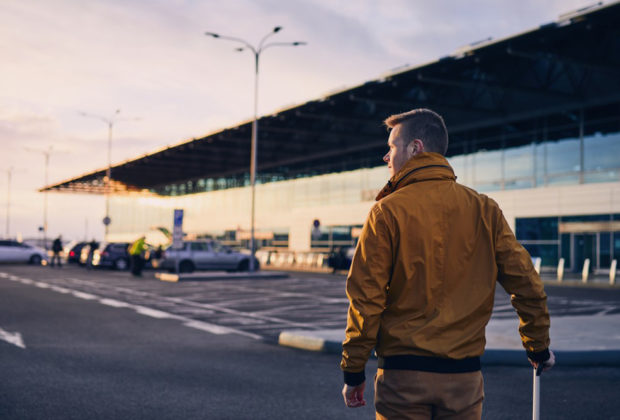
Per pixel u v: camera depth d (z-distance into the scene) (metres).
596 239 35.44
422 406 2.50
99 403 6.44
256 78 33.97
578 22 24.72
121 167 63.81
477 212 2.62
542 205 37.81
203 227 73.44
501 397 6.94
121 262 39.38
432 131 2.72
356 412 6.29
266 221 61.88
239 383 7.57
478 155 42.06
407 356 2.49
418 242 2.54
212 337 11.55
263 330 12.73
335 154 54.03
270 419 5.96
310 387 7.40
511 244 2.61
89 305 16.80
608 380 7.90
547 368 2.71
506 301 20.08
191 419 5.91
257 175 64.50
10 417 5.86
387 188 2.73
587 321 12.67
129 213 93.50
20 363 8.52
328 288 24.53
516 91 31.72
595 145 35.66
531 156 38.94
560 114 37.41
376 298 2.51
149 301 18.42
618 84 31.66
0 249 46.75
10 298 18.33
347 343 2.55
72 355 9.26
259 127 43.12
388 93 35.19
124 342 10.69
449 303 2.54
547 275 35.53
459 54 28.58
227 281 28.72
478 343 2.55
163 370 8.30
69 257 47.56
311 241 55.78
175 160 59.16
